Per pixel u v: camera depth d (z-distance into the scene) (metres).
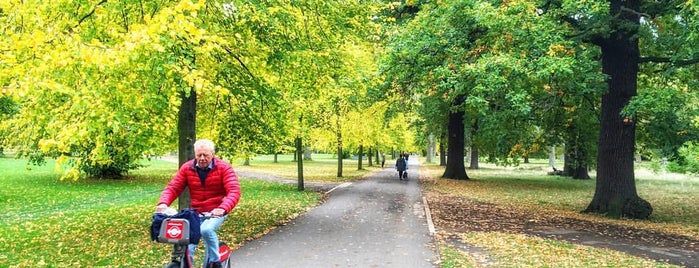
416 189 24.36
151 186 24.34
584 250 9.70
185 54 8.28
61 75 6.92
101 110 6.91
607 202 16.42
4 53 5.93
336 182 28.19
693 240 11.76
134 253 8.72
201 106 12.47
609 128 16.50
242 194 20.34
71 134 6.57
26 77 5.88
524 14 13.25
